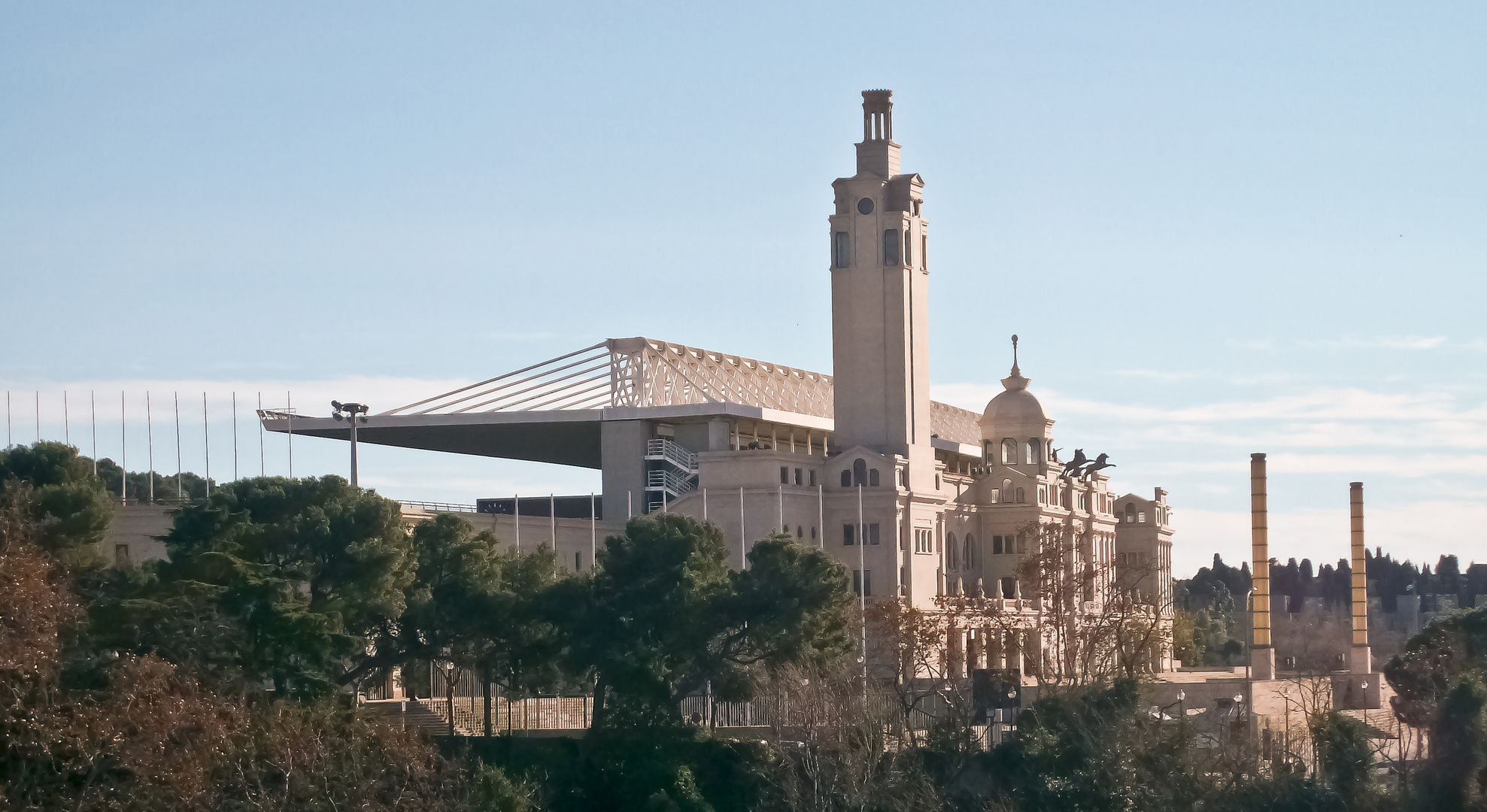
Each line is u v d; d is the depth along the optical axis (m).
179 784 191.25
